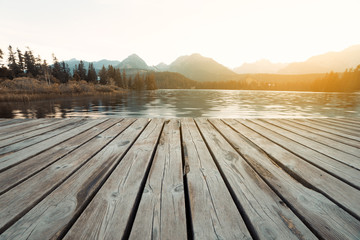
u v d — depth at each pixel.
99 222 0.95
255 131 3.04
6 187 1.25
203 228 0.93
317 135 2.82
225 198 1.19
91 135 2.62
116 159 1.79
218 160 1.83
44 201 1.12
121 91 72.25
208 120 3.96
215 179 1.45
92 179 1.39
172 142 2.38
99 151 2.00
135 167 1.62
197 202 1.14
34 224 0.93
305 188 1.34
